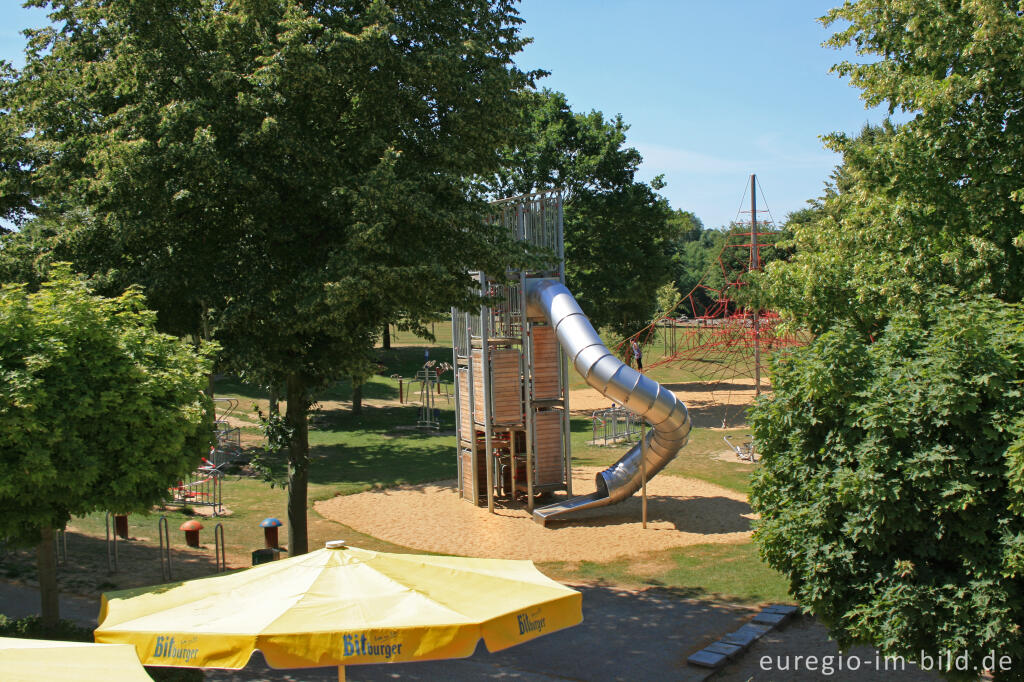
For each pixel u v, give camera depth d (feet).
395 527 64.75
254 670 37.09
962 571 25.82
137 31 43.47
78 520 64.39
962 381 25.89
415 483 81.41
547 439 71.92
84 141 45.70
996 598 24.56
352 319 45.85
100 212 45.39
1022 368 26.04
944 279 47.44
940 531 25.67
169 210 42.52
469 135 47.60
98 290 44.29
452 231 45.47
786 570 30.50
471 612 21.83
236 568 52.29
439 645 20.79
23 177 53.31
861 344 29.68
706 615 44.29
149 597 23.70
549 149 125.49
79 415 29.63
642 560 55.42
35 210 57.77
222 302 43.78
